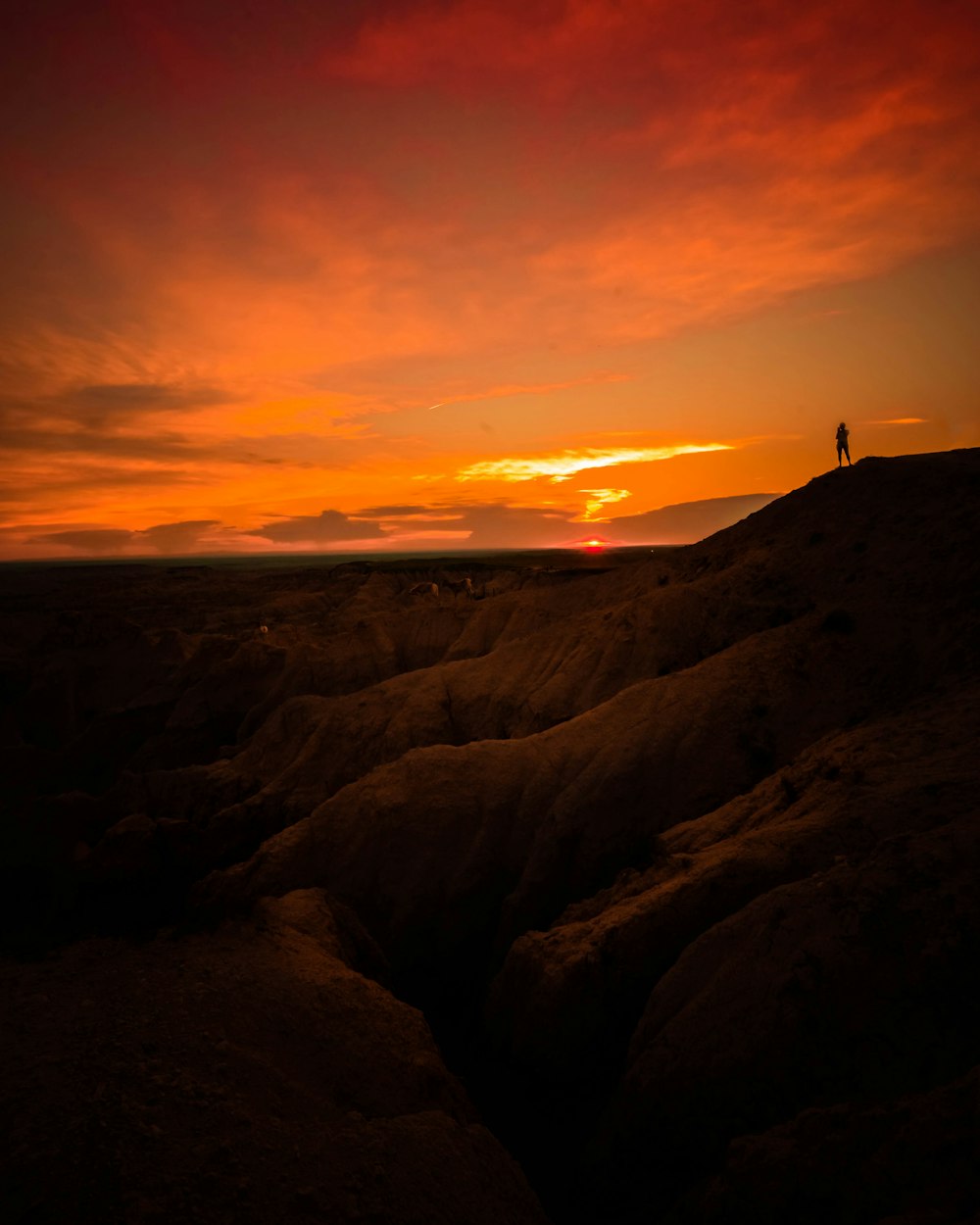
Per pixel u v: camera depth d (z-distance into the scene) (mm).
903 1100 7551
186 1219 5430
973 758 14852
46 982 8789
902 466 34188
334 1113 7527
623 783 22406
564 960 14031
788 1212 7113
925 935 10242
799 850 13688
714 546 39906
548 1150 13109
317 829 22578
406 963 20406
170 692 50562
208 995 8742
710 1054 10641
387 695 35375
